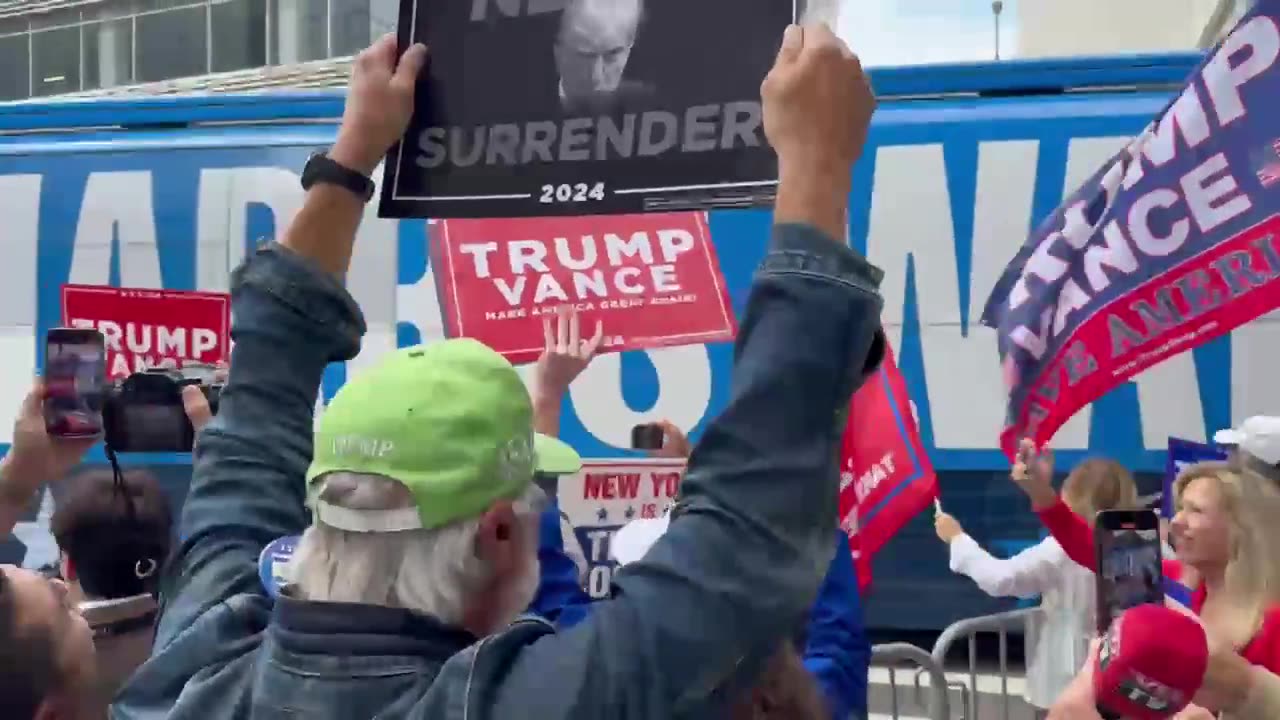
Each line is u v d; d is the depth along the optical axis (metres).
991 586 4.61
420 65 1.80
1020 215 5.45
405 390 1.23
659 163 1.71
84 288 3.96
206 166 6.10
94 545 2.69
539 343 3.59
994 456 5.51
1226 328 2.60
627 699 1.10
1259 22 2.53
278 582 1.44
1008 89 5.56
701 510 1.16
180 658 1.45
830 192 1.23
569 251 3.57
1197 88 2.62
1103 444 5.39
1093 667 1.71
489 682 1.14
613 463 3.35
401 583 1.21
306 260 1.66
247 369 1.64
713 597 1.12
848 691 2.37
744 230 5.62
